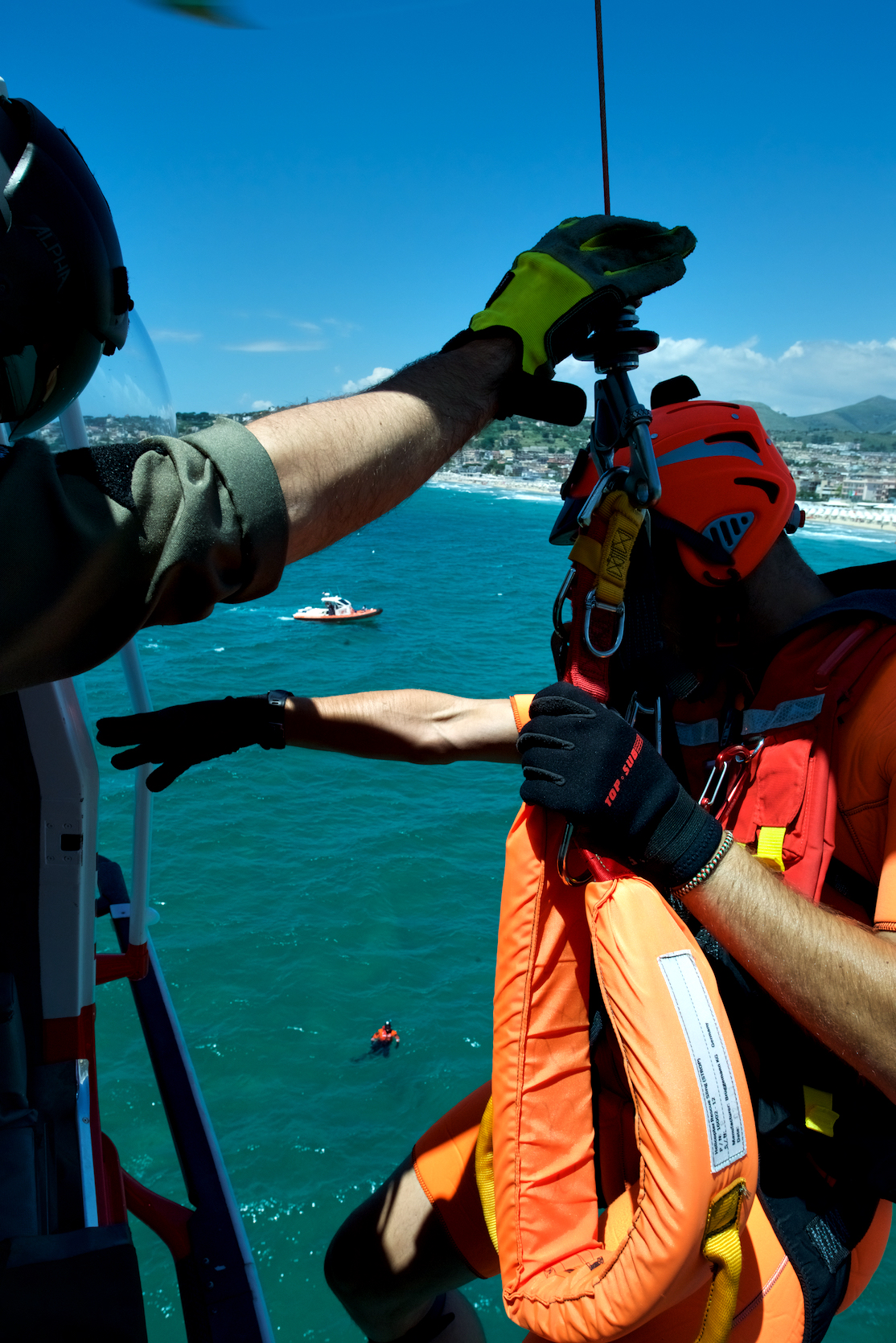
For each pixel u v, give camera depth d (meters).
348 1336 14.41
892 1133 1.38
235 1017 22.12
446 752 1.87
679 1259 1.15
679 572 1.56
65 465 0.77
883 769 1.36
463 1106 1.99
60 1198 1.81
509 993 1.34
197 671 51.75
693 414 1.54
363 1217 2.03
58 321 1.08
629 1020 1.18
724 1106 1.17
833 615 1.43
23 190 1.00
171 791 34.72
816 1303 1.41
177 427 2.08
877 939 1.22
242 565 0.80
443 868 30.17
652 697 1.43
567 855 1.30
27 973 2.11
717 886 1.19
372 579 86.44
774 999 1.40
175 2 0.68
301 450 0.81
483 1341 2.21
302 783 36.16
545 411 1.06
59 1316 1.34
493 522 150.25
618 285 1.12
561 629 1.30
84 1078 2.09
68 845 2.06
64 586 0.72
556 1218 1.34
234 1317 1.96
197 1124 2.47
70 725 2.03
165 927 25.73
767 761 1.44
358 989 23.47
